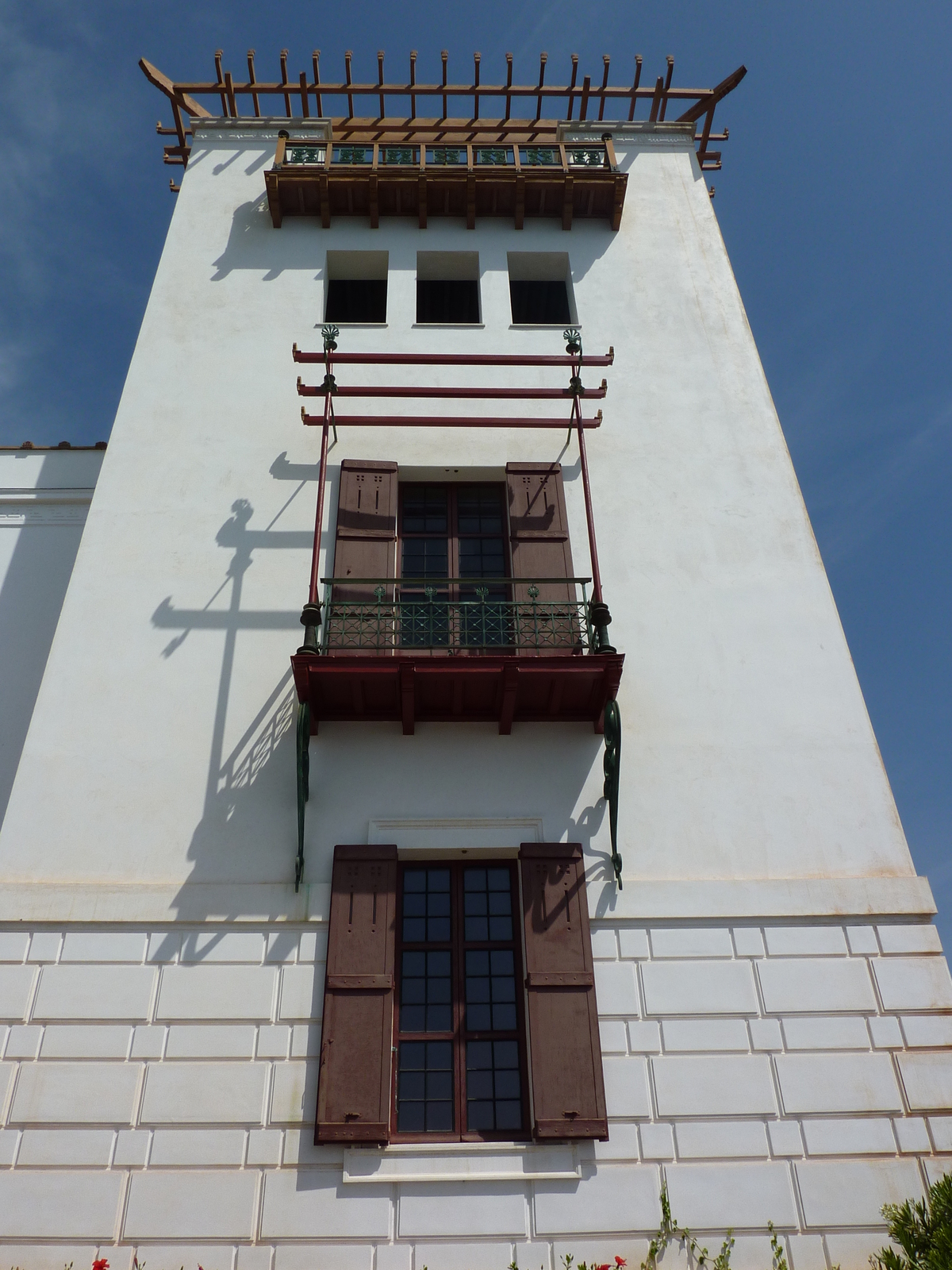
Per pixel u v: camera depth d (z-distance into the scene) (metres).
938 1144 8.51
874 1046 8.92
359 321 15.39
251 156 15.65
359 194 14.75
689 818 10.00
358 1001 8.80
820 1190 8.29
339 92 16.19
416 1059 8.93
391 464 12.24
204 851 9.62
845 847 9.92
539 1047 8.70
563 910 9.35
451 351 13.53
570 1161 8.31
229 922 9.24
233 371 13.08
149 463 12.17
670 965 9.23
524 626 10.92
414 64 16.31
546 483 12.16
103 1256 7.83
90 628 10.88
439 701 10.24
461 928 9.55
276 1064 8.61
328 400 11.95
